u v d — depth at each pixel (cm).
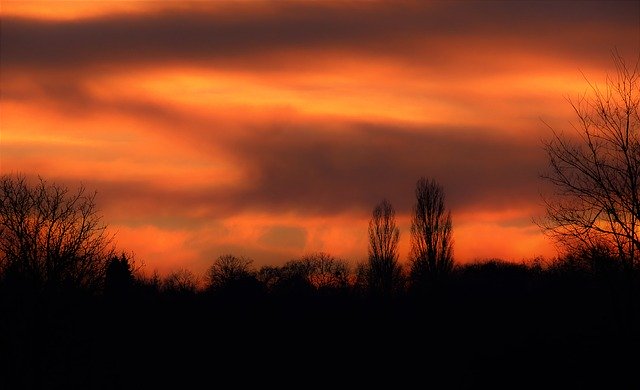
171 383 6638
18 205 5262
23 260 4956
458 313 7719
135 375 5903
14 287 4706
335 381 6662
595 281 4584
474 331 7281
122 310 5875
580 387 5038
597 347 5156
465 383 6047
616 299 4388
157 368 6700
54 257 5084
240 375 6894
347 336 7681
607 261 4281
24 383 4466
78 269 5228
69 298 4991
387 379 6569
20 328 4553
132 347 5984
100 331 5266
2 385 4425
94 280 5316
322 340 7619
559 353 5678
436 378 6350
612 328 5019
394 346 7350
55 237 5247
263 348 7519
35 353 4553
